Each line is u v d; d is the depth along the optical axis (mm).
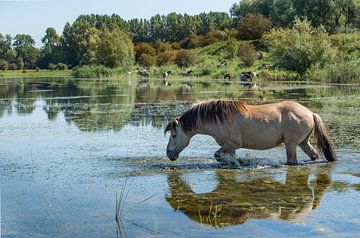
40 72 116188
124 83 54062
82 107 25938
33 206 7906
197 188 8922
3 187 9188
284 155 12086
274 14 89438
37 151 13086
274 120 10992
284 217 7109
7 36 152750
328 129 15555
